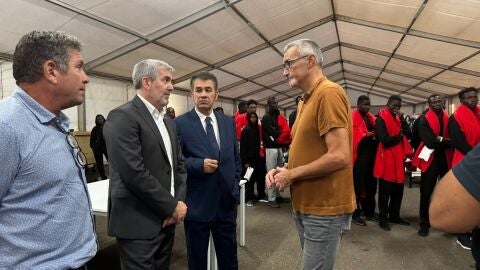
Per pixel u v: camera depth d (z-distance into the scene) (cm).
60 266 85
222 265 204
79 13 440
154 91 159
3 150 76
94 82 677
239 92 1223
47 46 86
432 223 65
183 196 169
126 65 666
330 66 1193
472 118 292
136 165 141
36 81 87
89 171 677
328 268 136
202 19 555
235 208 205
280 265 268
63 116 95
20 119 80
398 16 610
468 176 59
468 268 261
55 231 85
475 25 564
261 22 640
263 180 489
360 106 381
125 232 147
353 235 339
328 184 131
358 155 377
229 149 201
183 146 196
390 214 382
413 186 600
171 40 607
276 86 1287
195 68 809
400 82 1245
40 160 82
